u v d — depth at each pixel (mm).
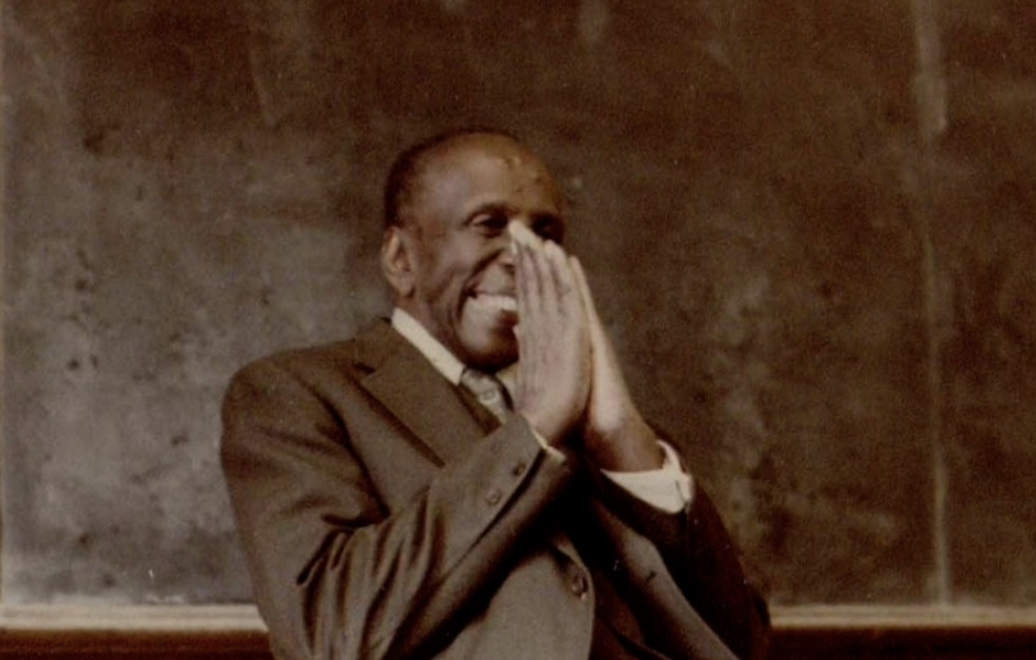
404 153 4223
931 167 5914
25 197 4961
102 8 5113
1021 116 6051
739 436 5508
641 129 5582
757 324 5598
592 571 3799
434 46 5402
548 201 4086
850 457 5625
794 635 5406
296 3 5285
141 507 4898
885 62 5934
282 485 3725
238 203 5133
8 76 5000
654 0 5684
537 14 5531
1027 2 6129
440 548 3555
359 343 4035
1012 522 5773
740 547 5434
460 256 4012
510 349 3996
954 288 5863
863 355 5703
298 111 5230
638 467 3779
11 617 4707
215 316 5055
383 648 3496
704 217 5602
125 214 5031
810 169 5762
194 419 4984
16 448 4836
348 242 5203
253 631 4879
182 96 5137
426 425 3867
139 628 4793
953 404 5781
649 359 5453
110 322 4969
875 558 5586
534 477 3604
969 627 5609
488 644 3545
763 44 5789
